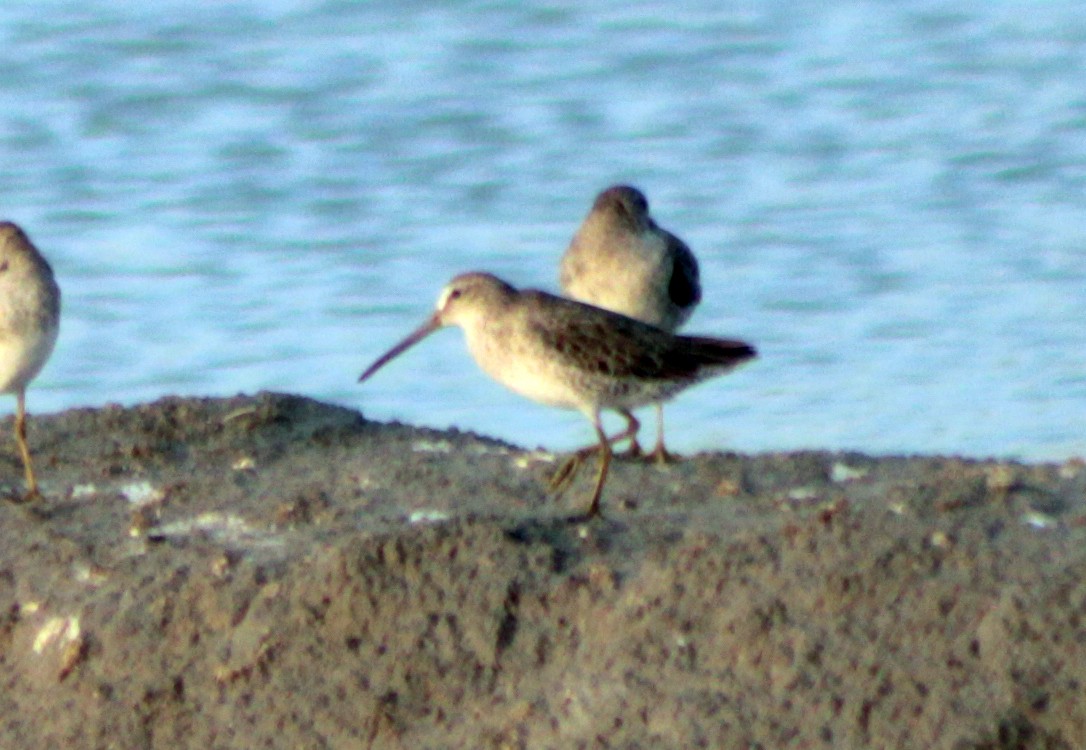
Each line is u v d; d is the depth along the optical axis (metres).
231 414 16.02
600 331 14.05
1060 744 11.35
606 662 12.18
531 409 22.14
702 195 30.17
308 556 13.22
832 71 36.38
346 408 16.47
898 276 26.41
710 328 24.81
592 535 13.23
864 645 11.87
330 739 12.33
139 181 30.48
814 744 11.47
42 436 15.77
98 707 12.76
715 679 11.91
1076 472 13.97
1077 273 26.25
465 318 14.66
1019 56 37.00
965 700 11.51
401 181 30.75
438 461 15.16
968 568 12.18
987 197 29.66
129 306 25.73
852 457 15.08
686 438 21.00
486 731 12.09
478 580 12.74
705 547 12.64
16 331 14.47
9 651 13.23
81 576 13.45
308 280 26.53
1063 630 11.70
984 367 23.02
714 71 36.38
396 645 12.57
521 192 30.08
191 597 13.02
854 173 31.08
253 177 30.72
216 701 12.63
